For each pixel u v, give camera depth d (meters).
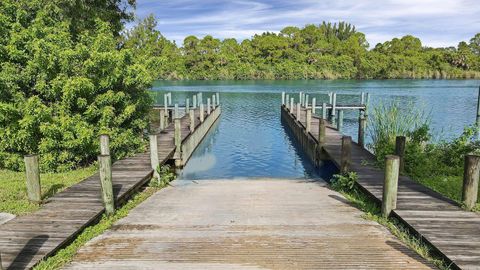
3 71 9.20
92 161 10.41
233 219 5.89
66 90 9.23
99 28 11.82
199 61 77.75
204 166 12.57
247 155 14.38
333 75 76.50
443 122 21.12
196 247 4.77
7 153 9.49
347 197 7.21
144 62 11.96
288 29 86.06
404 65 76.38
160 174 8.95
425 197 6.51
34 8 10.79
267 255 4.52
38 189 6.53
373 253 4.55
